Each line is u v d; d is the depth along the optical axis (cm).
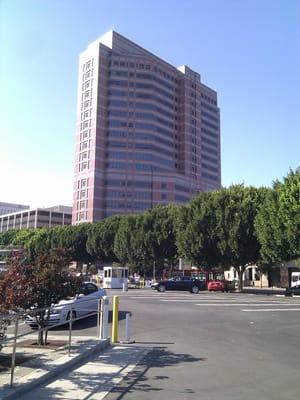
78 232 9300
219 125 18750
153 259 6900
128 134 15338
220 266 5591
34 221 17500
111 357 1138
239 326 1728
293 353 1187
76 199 15238
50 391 800
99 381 880
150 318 1967
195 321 1872
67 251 1314
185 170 16438
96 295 2050
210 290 5247
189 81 17200
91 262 9325
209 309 2369
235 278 7775
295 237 4059
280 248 4316
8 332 1568
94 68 15438
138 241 6938
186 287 4544
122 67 15625
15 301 1000
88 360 1092
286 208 4119
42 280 1200
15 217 18925
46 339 1257
